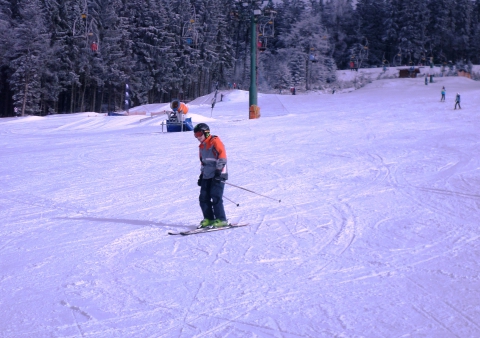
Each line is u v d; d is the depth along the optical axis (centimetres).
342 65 13038
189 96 9656
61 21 6844
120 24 7475
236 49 11788
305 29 10631
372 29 12938
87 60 6950
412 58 12181
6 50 6675
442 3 12444
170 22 8681
